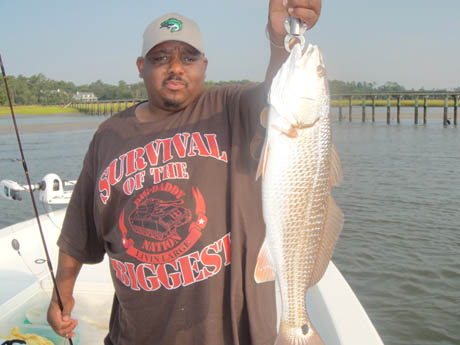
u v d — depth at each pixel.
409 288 5.66
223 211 1.80
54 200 3.86
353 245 7.09
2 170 14.59
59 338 2.83
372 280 5.89
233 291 1.74
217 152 1.85
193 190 1.81
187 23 1.92
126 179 1.90
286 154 1.69
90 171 2.13
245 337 1.78
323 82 1.75
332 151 1.79
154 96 1.96
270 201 1.70
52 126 39.94
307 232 1.75
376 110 65.62
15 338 2.63
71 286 2.28
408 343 4.59
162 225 1.81
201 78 1.98
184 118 1.95
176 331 1.81
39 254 3.77
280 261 1.73
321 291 2.75
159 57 1.90
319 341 1.77
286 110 1.68
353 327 2.33
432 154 17.30
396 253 6.75
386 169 13.98
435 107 63.25
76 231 2.20
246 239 1.78
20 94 85.75
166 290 1.82
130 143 1.95
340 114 38.78
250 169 1.84
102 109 65.62
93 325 3.00
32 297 3.03
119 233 1.91
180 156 1.86
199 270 1.78
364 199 10.03
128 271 1.88
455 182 11.74
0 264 3.54
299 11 1.69
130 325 1.91
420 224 8.12
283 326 1.75
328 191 1.78
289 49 1.74
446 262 6.38
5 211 9.75
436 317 5.04
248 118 1.87
